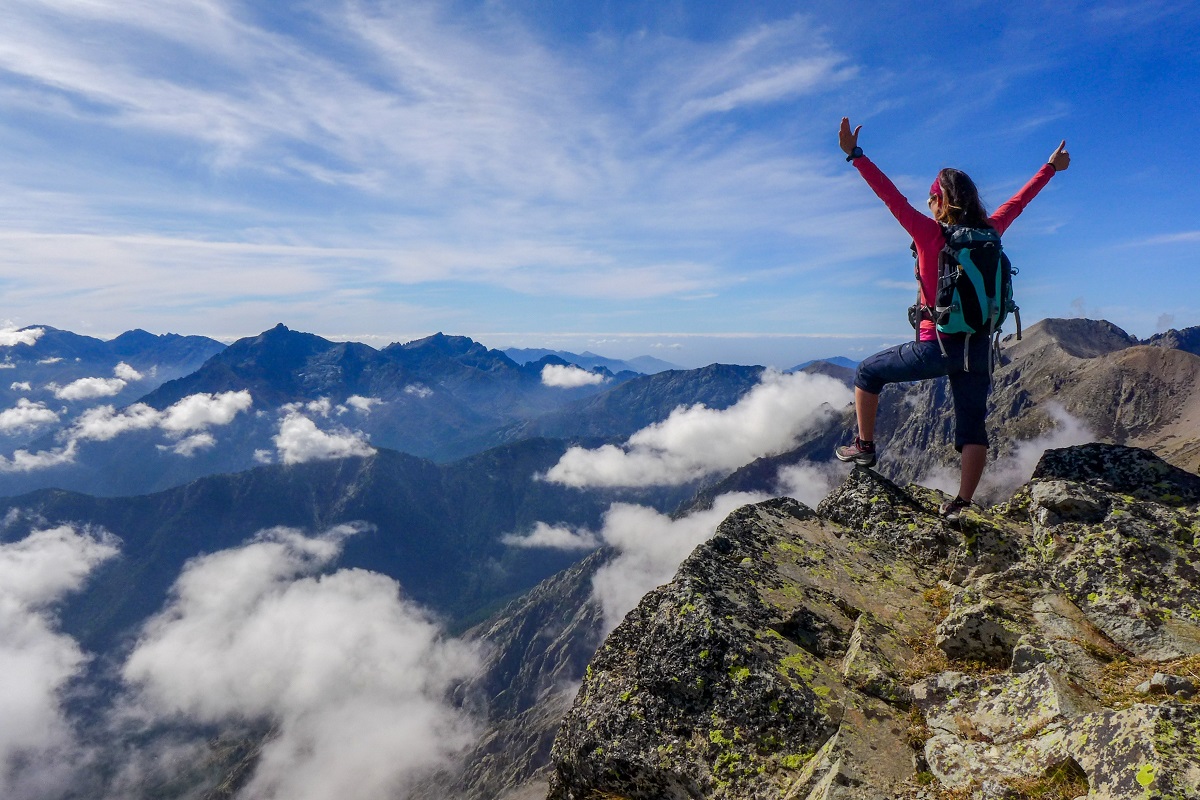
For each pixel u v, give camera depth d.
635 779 2.79
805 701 2.65
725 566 3.56
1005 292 2.95
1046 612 2.97
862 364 3.78
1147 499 3.33
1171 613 2.76
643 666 3.04
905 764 2.35
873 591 3.57
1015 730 2.30
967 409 3.33
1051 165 3.43
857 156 3.15
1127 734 1.90
